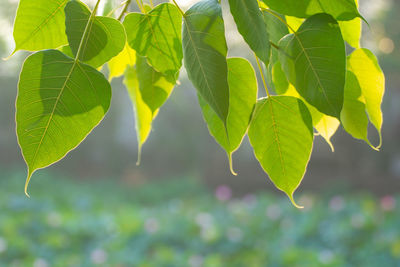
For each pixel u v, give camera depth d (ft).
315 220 20.95
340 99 1.72
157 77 2.27
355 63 2.10
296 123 1.92
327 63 1.73
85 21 1.74
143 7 2.02
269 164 1.96
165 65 1.98
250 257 17.75
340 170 47.85
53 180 42.11
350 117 2.08
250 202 30.14
